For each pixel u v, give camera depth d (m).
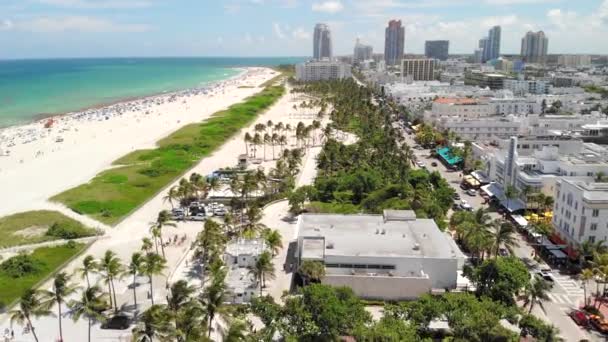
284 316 96.56
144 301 117.44
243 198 193.38
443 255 121.94
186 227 168.50
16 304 116.62
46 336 102.56
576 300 117.94
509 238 124.81
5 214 180.25
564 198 146.12
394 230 138.00
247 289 115.00
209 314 90.56
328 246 126.44
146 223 172.75
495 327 87.75
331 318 91.06
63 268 137.12
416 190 172.75
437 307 94.75
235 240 144.00
